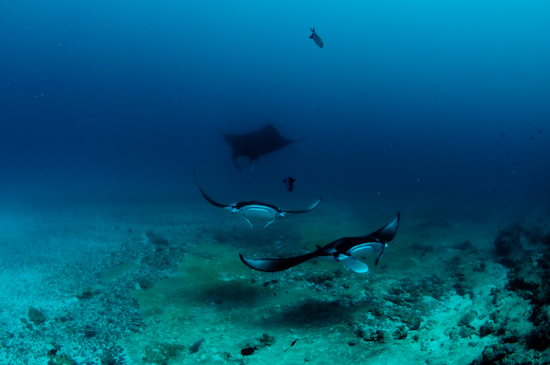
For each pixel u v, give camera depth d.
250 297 7.02
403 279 7.71
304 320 6.02
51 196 21.91
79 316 6.36
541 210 15.13
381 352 4.81
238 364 4.79
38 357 5.18
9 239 11.50
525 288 5.46
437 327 5.47
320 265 8.65
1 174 42.34
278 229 12.79
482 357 3.87
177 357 5.06
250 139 15.17
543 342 3.58
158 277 8.09
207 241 10.99
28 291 7.44
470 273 7.64
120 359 5.08
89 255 9.73
